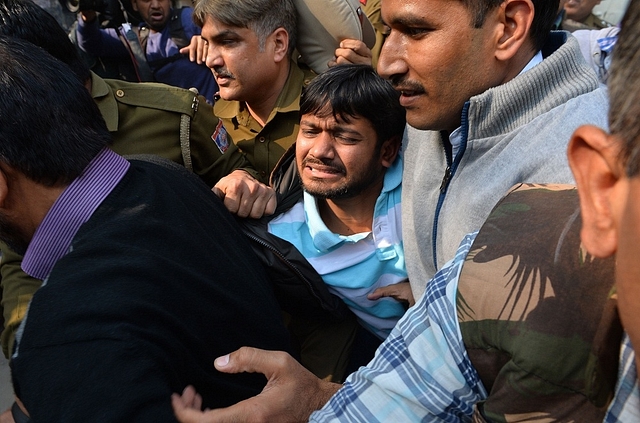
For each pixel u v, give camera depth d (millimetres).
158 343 735
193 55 2180
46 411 675
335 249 1238
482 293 605
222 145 1555
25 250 938
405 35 918
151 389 694
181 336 781
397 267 1252
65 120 832
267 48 1635
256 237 1164
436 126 973
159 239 836
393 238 1237
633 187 379
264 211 1209
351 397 732
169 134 1456
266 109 1743
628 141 379
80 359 686
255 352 861
